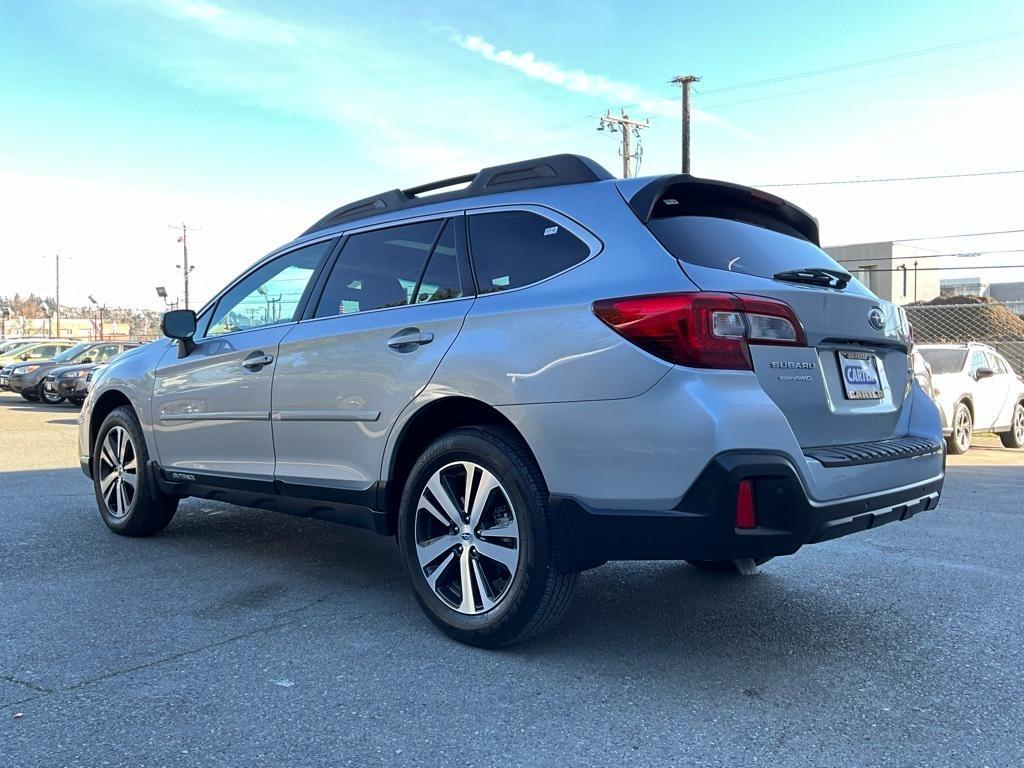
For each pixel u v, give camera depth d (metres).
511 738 2.56
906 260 59.59
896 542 5.35
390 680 3.00
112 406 5.55
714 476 2.70
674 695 2.90
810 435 3.06
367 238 4.12
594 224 3.23
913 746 2.53
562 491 3.01
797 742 2.55
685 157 30.08
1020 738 2.58
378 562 4.73
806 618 3.77
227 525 5.71
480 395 3.24
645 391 2.83
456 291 3.56
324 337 3.96
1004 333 23.69
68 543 5.12
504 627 3.18
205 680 2.99
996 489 7.86
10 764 2.37
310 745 2.51
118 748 2.47
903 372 3.74
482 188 3.73
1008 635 3.55
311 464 4.00
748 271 3.14
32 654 3.23
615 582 4.37
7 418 16.06
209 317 4.95
